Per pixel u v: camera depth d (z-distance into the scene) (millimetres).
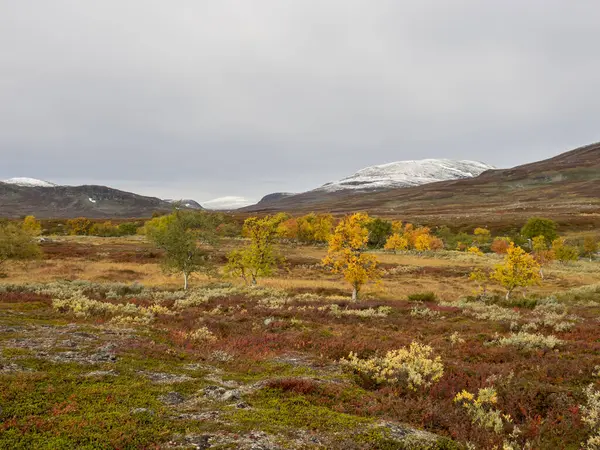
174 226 37250
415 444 6559
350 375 10461
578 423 7887
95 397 7484
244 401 8039
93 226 119312
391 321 19281
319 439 6488
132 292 28406
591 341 14781
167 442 6055
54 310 17406
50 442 5699
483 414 8016
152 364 10156
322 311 21203
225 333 15711
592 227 126312
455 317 20578
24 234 41281
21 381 7848
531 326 17312
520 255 34438
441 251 86125
